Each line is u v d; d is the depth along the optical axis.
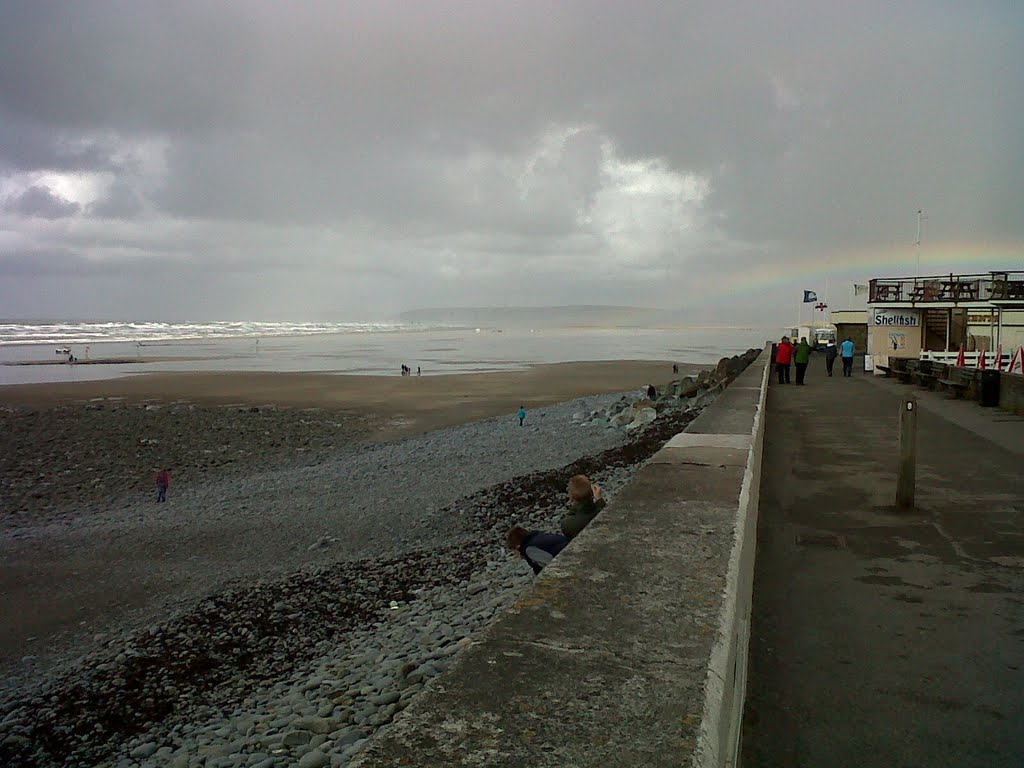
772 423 14.65
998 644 4.29
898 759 3.16
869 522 7.02
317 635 11.62
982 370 17.08
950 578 5.43
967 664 4.05
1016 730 3.37
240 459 33.88
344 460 32.69
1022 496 7.88
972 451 10.78
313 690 9.04
